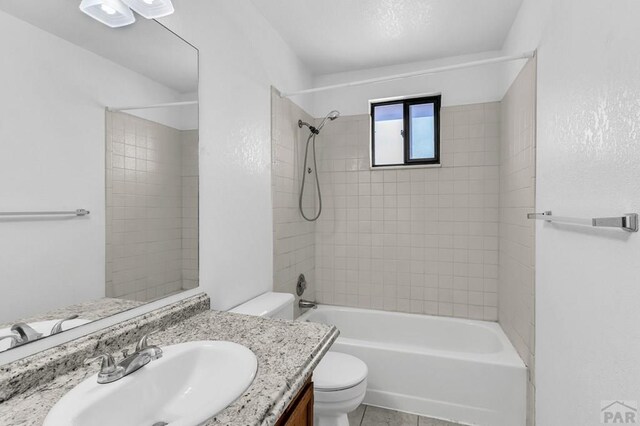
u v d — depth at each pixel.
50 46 0.86
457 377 1.88
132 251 1.11
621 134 0.88
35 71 0.82
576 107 1.16
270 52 2.12
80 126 0.93
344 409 1.57
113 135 1.04
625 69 0.87
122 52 1.07
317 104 2.92
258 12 1.97
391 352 2.02
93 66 0.97
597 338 1.00
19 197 0.78
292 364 0.88
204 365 0.96
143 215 1.15
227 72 1.64
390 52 2.51
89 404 0.69
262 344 1.02
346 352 2.12
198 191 1.42
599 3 1.00
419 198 2.68
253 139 1.90
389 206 2.76
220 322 1.24
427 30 2.19
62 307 0.88
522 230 1.82
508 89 2.17
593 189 1.04
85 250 0.95
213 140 1.53
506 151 2.22
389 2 1.89
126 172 1.08
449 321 2.52
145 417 0.82
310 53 2.52
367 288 2.82
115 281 1.04
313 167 2.86
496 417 1.79
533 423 1.63
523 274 1.80
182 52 1.34
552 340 1.36
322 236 2.93
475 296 2.54
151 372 0.85
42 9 0.84
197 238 1.41
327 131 2.91
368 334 2.71
